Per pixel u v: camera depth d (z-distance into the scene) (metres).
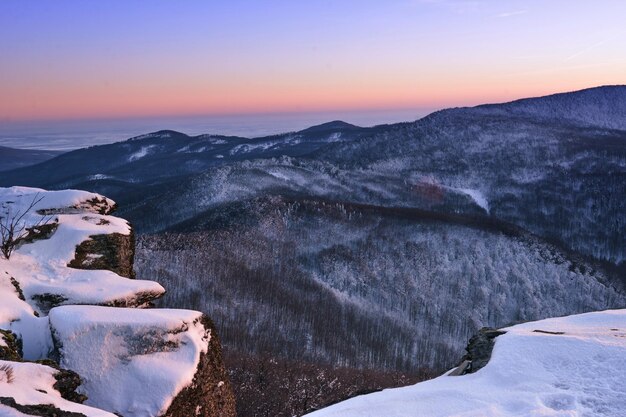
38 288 17.91
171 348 13.98
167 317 14.48
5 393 9.09
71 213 25.75
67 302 17.56
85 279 19.34
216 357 15.33
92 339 13.56
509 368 14.15
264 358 78.00
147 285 19.41
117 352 13.47
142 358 13.48
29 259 20.30
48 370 11.34
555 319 21.23
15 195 26.47
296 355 90.88
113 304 17.98
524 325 19.94
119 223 25.34
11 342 13.53
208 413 13.97
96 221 24.61
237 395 63.09
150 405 12.53
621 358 13.62
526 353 14.88
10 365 10.82
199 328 15.05
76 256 21.66
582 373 13.16
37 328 14.59
